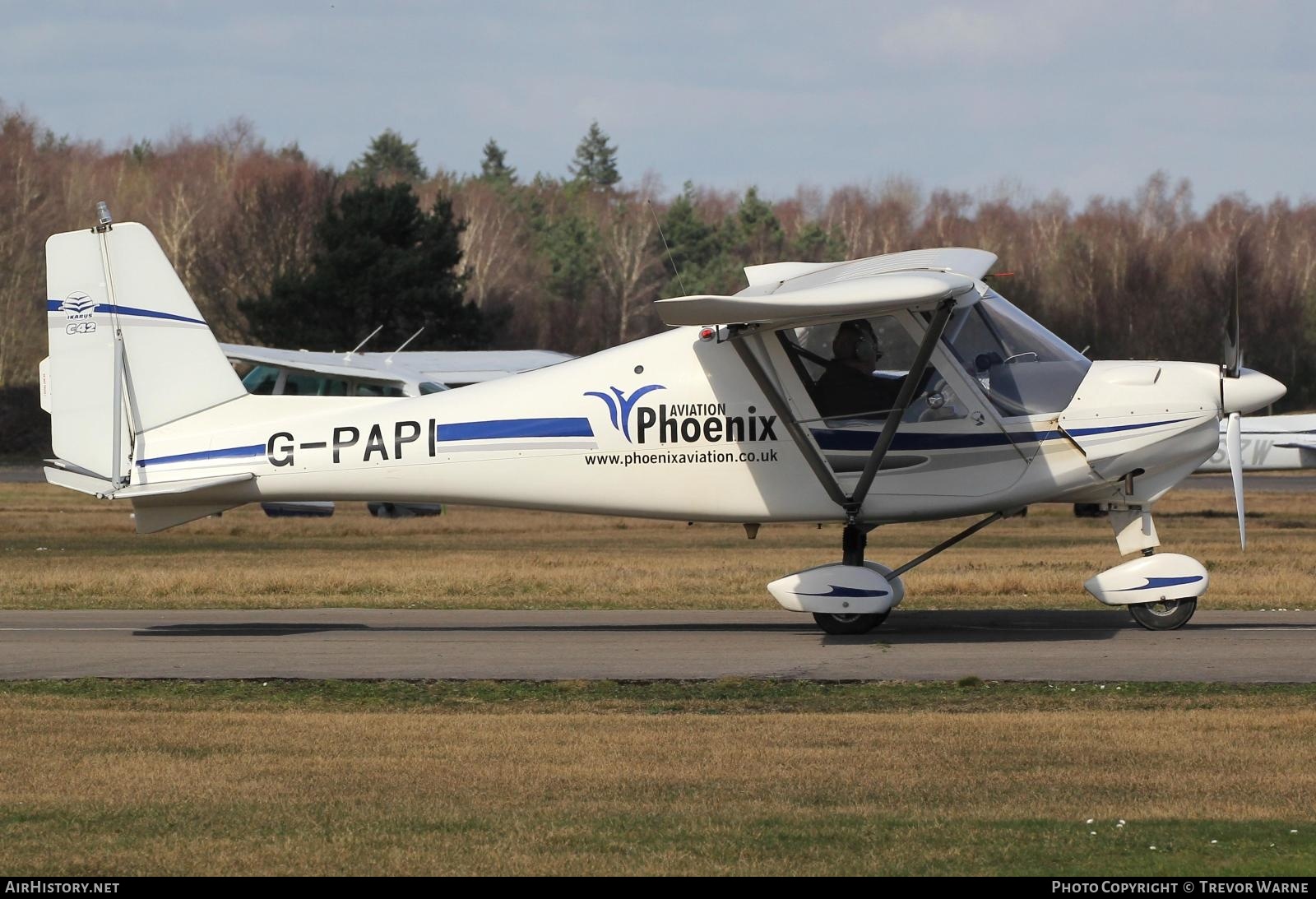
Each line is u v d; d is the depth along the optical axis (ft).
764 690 107.65
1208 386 133.80
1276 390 133.49
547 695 106.93
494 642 134.31
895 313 128.47
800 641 132.98
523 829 68.95
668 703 103.40
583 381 138.51
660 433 136.26
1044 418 132.05
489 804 73.87
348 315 574.56
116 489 141.18
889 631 139.13
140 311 143.33
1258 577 181.57
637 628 145.07
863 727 92.58
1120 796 74.84
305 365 295.89
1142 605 136.46
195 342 143.54
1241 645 125.70
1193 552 225.76
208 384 143.74
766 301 113.80
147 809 72.90
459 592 180.04
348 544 269.64
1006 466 132.57
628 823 69.92
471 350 590.96
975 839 67.05
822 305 116.16
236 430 143.02
